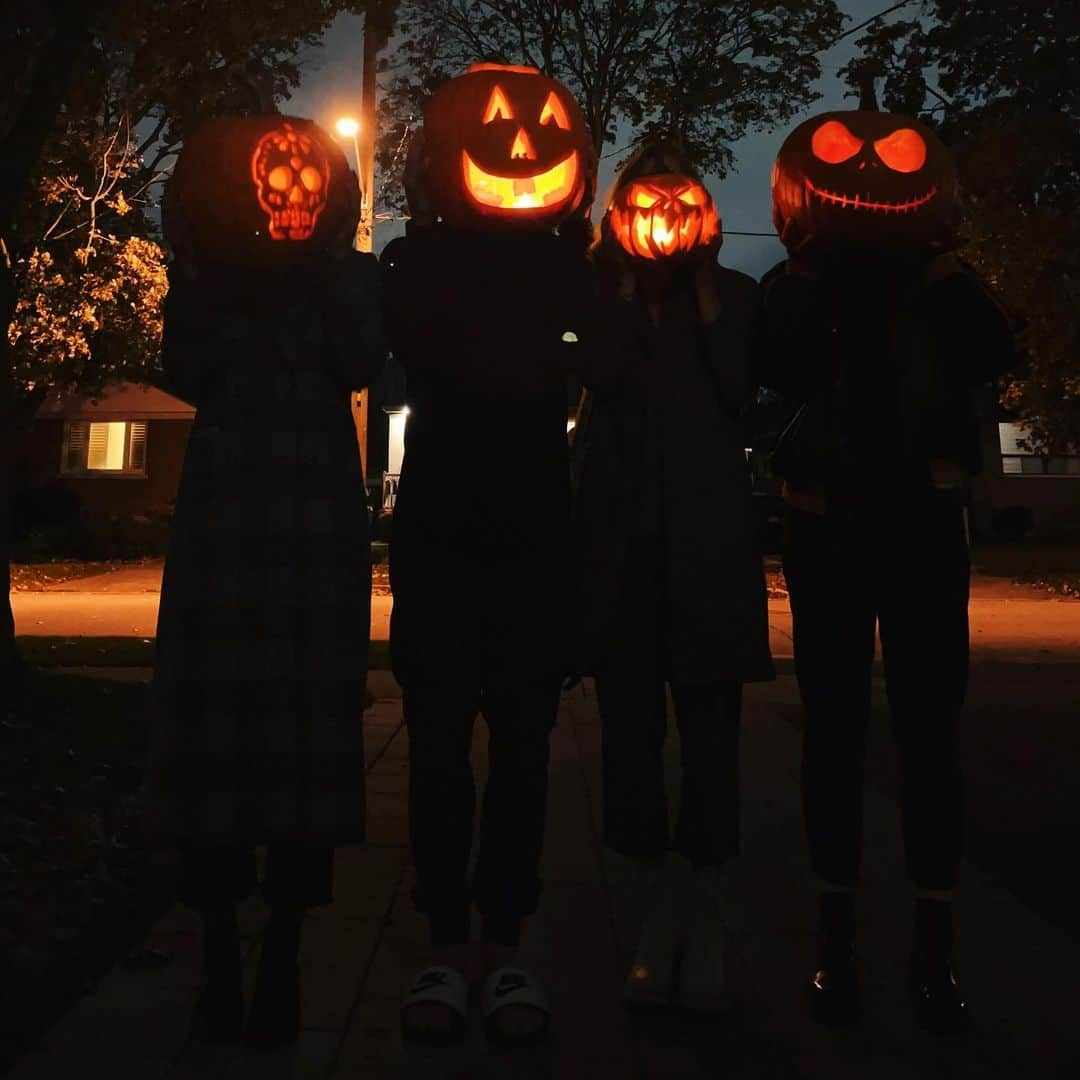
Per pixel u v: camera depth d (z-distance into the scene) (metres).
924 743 2.65
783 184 2.84
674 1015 2.69
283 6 9.33
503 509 2.66
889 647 2.71
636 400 2.85
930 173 2.76
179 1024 2.60
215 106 9.52
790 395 2.81
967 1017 2.60
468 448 2.67
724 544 2.76
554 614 2.70
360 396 18.27
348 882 3.65
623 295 2.86
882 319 2.76
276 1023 2.46
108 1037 2.53
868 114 2.85
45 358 18.36
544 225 2.78
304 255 2.55
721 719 2.78
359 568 2.55
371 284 2.62
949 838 2.62
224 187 2.50
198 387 2.59
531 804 2.69
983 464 2.78
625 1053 2.49
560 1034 2.59
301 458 2.50
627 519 2.81
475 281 2.70
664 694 2.87
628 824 2.78
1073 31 15.94
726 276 2.89
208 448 2.50
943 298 2.69
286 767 2.38
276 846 2.47
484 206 2.72
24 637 10.45
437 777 2.67
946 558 2.67
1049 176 16.53
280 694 2.40
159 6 8.80
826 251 2.78
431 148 2.76
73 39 6.39
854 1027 2.62
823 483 2.72
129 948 3.19
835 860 2.67
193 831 2.35
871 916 3.37
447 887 2.66
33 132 6.37
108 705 6.43
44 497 26.84
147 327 18.75
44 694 6.45
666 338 2.86
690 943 2.71
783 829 4.36
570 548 2.74
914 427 2.69
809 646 2.74
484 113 2.72
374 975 2.90
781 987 2.86
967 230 16.47
